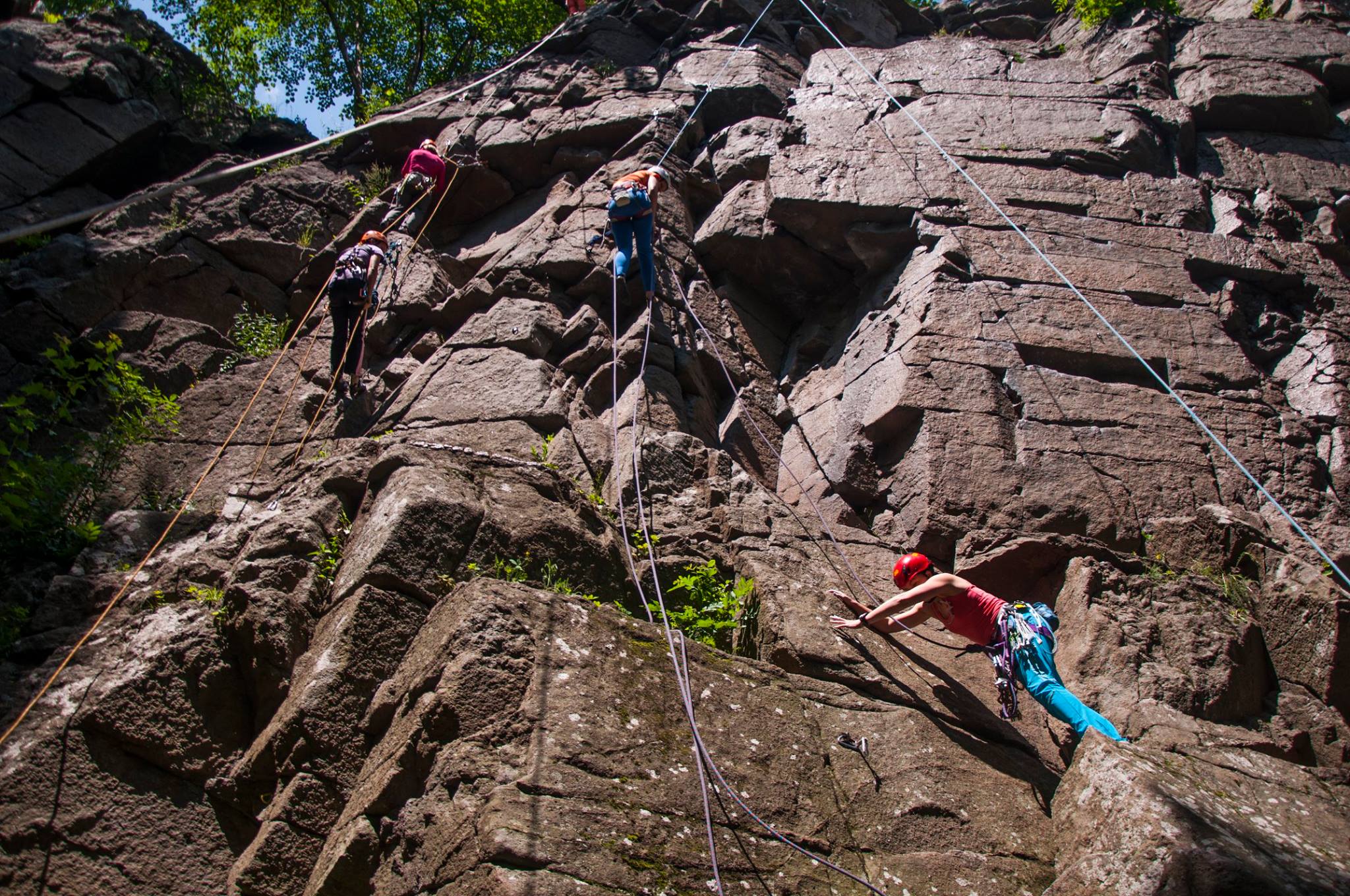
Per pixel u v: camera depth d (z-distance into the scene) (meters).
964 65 11.37
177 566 6.15
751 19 12.88
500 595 4.93
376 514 5.85
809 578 6.43
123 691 5.27
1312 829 4.61
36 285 9.79
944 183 9.73
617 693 4.72
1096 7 12.39
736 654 5.98
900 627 6.15
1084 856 4.41
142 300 10.10
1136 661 6.18
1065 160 10.08
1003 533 7.21
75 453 8.20
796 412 9.04
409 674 4.97
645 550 6.54
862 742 5.11
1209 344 8.73
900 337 8.56
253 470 8.16
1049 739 5.76
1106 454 7.80
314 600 5.72
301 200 11.48
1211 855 4.00
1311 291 9.40
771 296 10.08
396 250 10.21
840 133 10.45
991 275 8.92
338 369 8.73
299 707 5.01
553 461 7.41
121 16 13.29
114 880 4.83
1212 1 13.61
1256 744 5.75
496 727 4.45
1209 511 7.25
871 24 13.48
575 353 8.51
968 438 7.75
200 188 11.45
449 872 3.96
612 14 13.41
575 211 10.05
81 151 11.93
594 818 4.12
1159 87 11.14
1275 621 6.67
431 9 19.95
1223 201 10.02
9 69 12.06
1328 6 12.44
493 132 11.58
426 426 7.86
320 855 4.68
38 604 6.46
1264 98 10.89
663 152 10.80
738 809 4.47
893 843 4.64
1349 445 8.17
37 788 4.94
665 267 9.44
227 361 9.39
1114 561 7.00
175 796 5.13
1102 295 8.91
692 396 8.55
